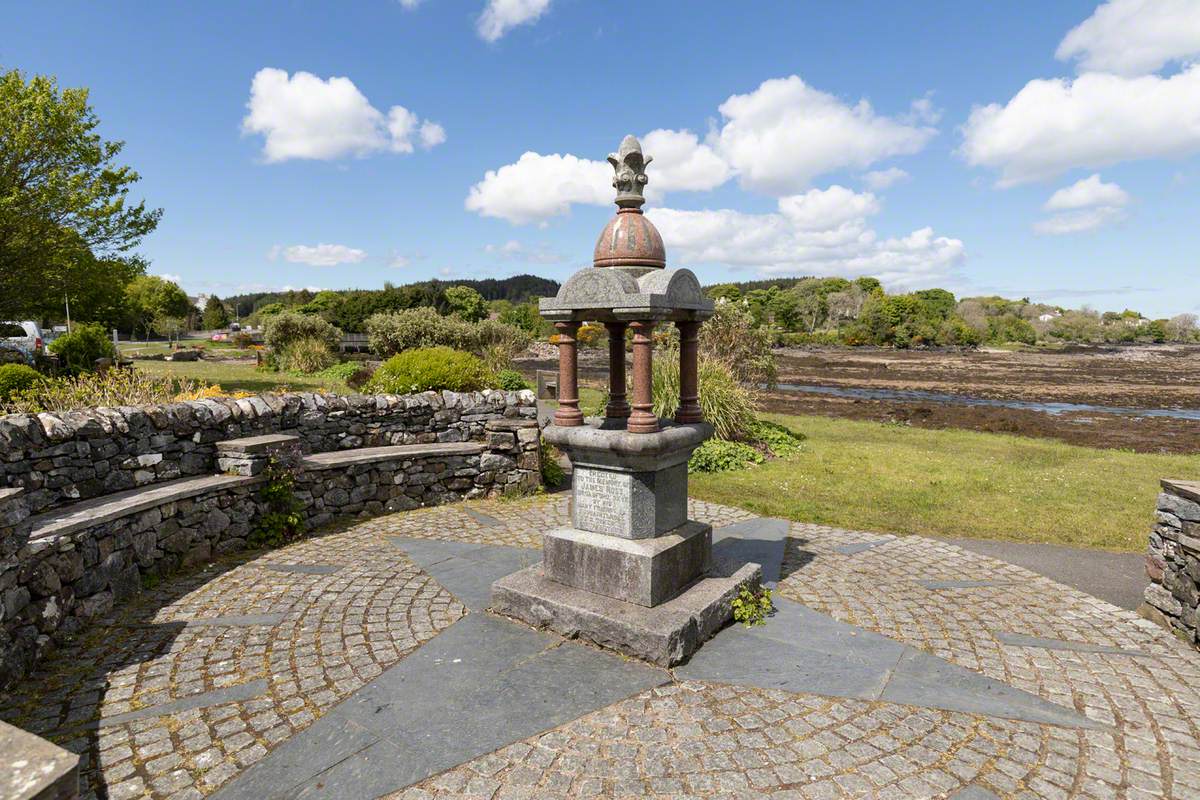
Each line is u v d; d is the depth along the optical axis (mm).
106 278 16594
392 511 8039
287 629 4676
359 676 4016
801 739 3393
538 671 4062
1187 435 16672
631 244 4762
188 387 9750
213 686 3914
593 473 4820
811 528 7457
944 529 7449
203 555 6109
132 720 3570
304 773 3125
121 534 5211
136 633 4629
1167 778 3111
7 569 3963
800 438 14141
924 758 3240
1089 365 44969
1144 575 5922
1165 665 4219
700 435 4934
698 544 4984
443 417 9086
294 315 30953
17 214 13742
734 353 14531
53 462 5215
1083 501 8727
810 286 98625
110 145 15695
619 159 4820
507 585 4887
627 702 3734
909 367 42000
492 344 31219
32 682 3975
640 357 4535
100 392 7891
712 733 3441
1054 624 4852
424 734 3418
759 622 4816
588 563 4734
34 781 2059
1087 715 3631
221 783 3068
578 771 3143
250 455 6527
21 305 16000
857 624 4844
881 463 11367
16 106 13891
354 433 8320
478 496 8750
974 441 14453
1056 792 3012
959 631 4719
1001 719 3580
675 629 4145
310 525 7211
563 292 4695
